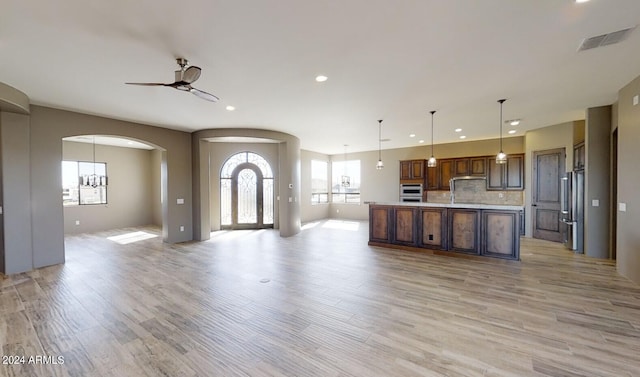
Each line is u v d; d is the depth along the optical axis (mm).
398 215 5801
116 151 8797
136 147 9148
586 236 5141
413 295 3379
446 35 2555
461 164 8203
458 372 2006
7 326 2689
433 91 4031
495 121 5871
